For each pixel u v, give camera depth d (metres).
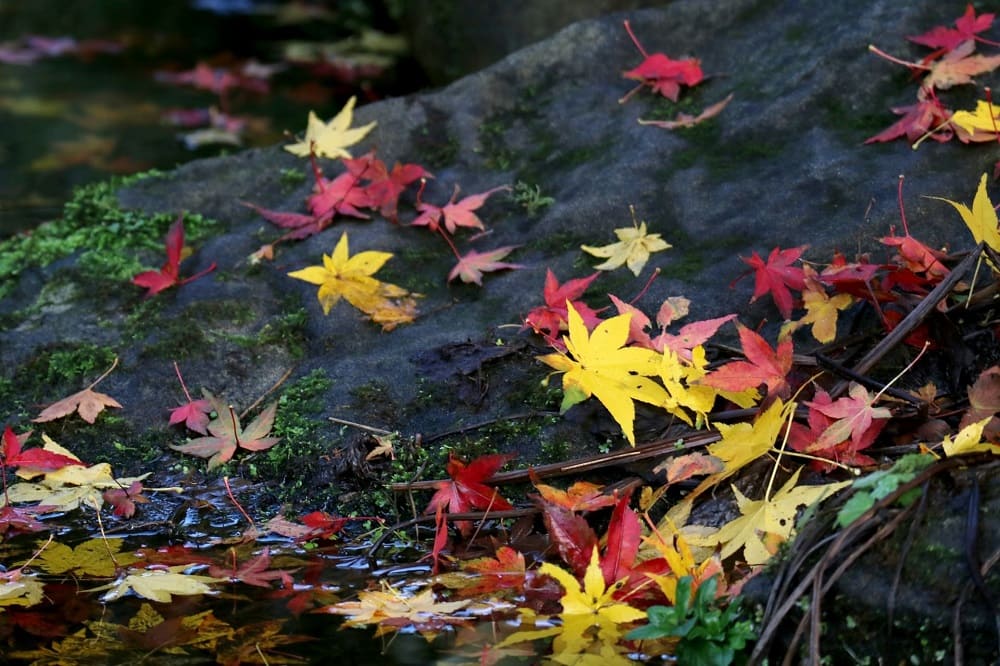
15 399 2.63
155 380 2.65
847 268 2.38
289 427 2.49
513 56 3.57
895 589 1.74
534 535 2.20
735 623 1.83
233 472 2.43
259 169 3.40
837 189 2.81
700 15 3.58
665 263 2.75
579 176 3.12
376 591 2.05
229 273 2.96
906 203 2.70
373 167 3.12
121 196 3.35
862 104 3.09
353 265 2.76
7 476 2.46
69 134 4.62
